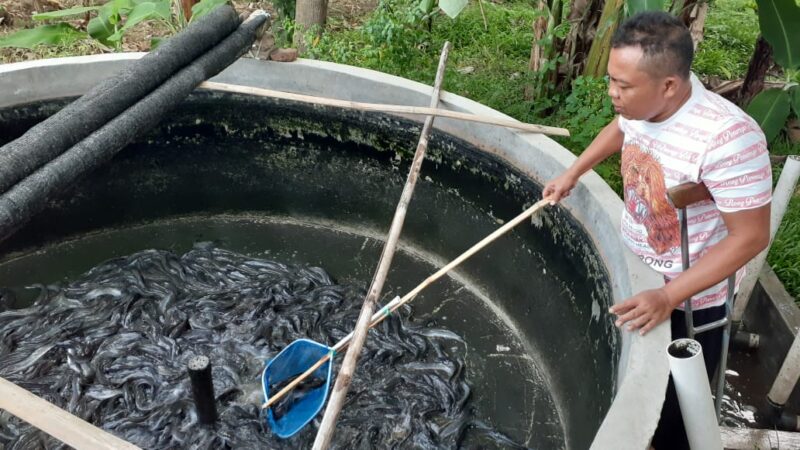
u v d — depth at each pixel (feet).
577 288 10.24
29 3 20.16
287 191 14.69
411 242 14.15
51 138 8.86
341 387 6.44
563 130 11.32
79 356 11.09
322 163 14.08
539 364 11.67
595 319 9.52
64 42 17.25
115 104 9.73
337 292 12.76
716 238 7.22
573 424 10.16
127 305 12.10
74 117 9.22
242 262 13.47
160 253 13.42
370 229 14.53
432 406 10.67
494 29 19.67
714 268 6.53
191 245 14.23
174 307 12.18
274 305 12.35
